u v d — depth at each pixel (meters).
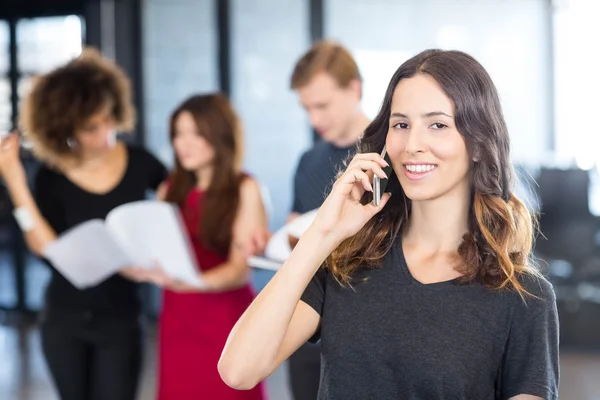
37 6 7.95
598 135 7.44
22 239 8.17
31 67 8.05
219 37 7.52
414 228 1.94
